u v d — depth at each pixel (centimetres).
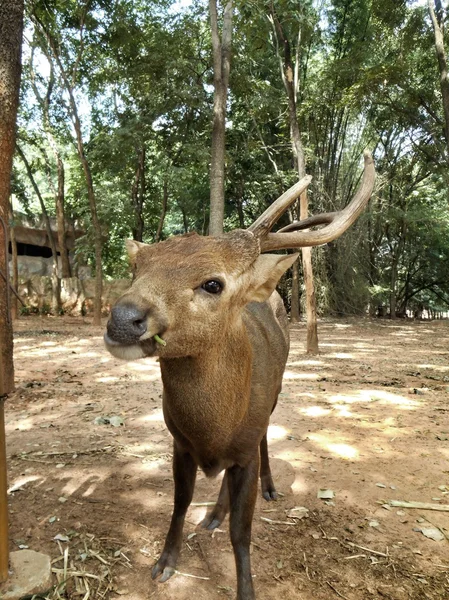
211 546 95
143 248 71
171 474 125
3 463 72
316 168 638
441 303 1012
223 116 321
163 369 71
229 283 68
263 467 115
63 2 451
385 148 705
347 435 160
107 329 59
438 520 107
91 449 140
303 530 101
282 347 105
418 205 750
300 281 684
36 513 104
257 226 78
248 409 77
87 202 614
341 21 608
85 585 82
